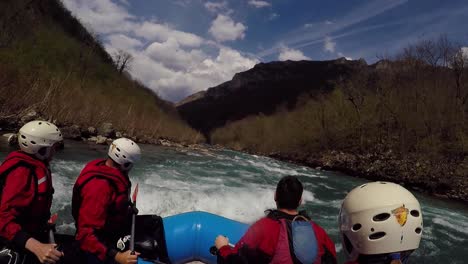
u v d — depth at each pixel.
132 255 2.46
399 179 19.88
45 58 30.80
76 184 2.60
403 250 1.31
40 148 2.39
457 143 20.30
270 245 1.88
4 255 2.16
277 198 2.11
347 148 28.02
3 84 14.47
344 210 1.44
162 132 28.09
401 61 29.73
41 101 15.98
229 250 2.13
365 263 1.38
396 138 24.27
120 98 32.41
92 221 2.45
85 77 33.28
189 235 3.63
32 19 36.16
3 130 12.20
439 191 17.52
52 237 2.45
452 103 23.08
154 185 8.23
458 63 24.47
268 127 45.41
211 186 9.27
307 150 31.77
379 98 28.59
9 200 2.22
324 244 1.96
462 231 8.82
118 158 2.70
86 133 16.17
